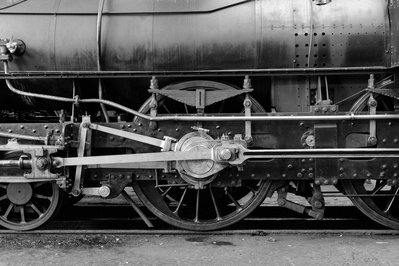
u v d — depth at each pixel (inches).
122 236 206.5
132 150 210.2
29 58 205.9
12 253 181.6
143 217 211.5
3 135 202.5
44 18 206.7
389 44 199.0
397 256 175.3
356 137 201.2
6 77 204.7
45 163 192.5
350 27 199.2
